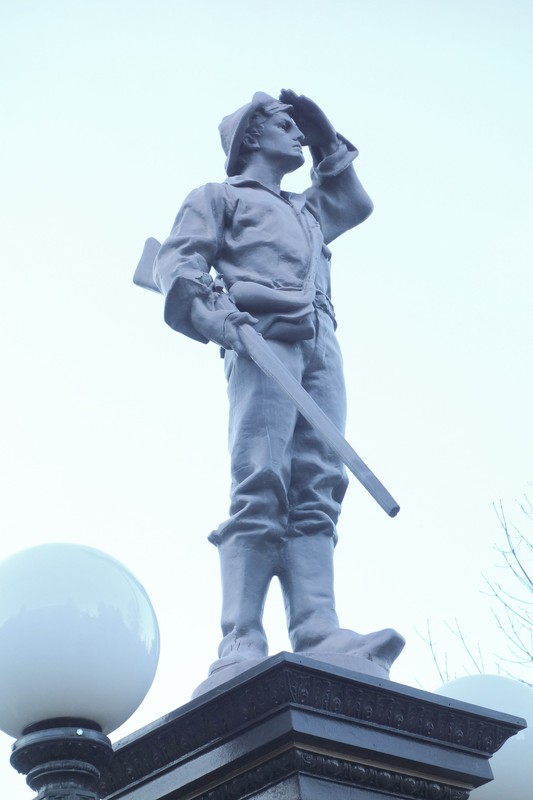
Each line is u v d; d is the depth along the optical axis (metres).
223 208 6.03
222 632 5.40
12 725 4.03
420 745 4.86
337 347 6.08
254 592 5.41
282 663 4.46
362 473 5.00
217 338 5.54
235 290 5.74
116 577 4.16
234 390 5.73
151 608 4.23
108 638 4.02
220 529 5.55
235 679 4.58
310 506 5.65
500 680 5.47
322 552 5.59
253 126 6.41
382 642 5.15
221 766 4.58
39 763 3.95
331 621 5.41
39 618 3.98
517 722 5.15
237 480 5.57
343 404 5.96
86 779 3.97
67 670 3.96
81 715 4.02
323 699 4.57
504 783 5.21
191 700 4.74
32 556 4.14
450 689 5.45
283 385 5.32
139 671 4.09
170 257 5.80
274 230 5.97
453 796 4.92
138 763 4.80
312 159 6.72
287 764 4.47
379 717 4.73
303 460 5.70
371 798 4.64
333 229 6.58
